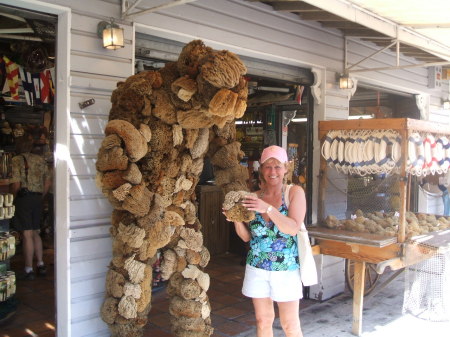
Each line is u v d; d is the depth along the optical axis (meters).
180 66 2.83
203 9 4.06
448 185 6.60
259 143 8.20
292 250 3.14
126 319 2.92
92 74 3.31
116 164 2.66
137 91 2.80
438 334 4.31
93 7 3.30
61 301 3.27
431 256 4.51
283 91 7.02
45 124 6.81
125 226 2.85
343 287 5.61
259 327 3.24
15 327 4.25
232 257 6.96
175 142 2.93
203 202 6.75
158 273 5.34
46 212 6.93
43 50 5.32
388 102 8.48
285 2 4.66
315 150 5.45
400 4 4.16
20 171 5.37
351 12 4.19
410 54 6.95
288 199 3.16
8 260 4.52
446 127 4.93
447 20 4.70
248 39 4.48
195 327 3.18
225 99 2.59
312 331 4.36
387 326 4.51
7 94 6.02
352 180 5.33
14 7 3.06
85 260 3.30
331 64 5.52
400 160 4.21
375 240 4.04
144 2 3.60
